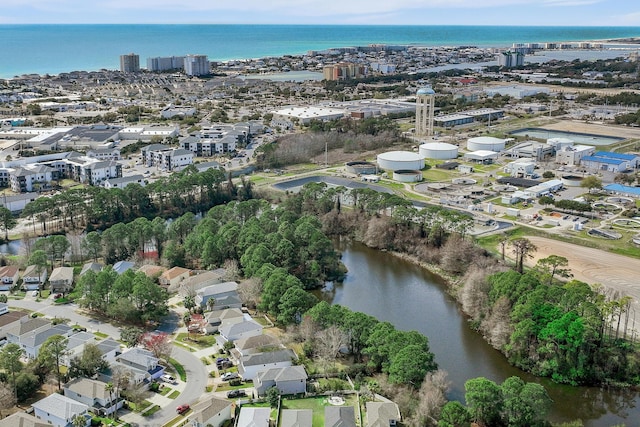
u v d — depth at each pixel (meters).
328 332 193.75
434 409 161.38
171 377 180.75
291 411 160.62
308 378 181.62
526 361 193.88
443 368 193.25
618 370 188.12
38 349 188.50
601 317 193.00
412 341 182.38
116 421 159.75
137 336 197.12
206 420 155.38
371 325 195.88
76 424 152.75
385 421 154.75
